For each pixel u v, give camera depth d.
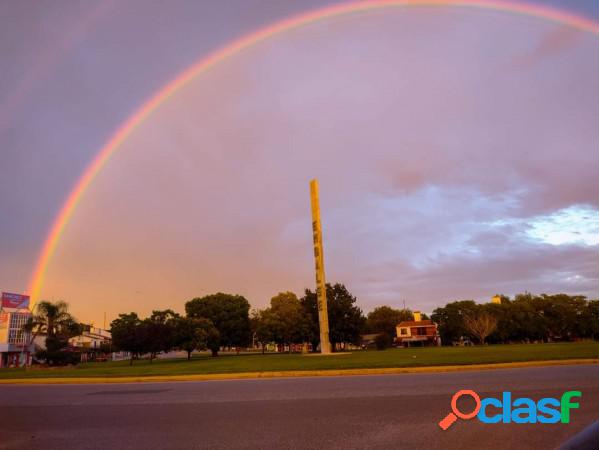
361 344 95.06
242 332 81.75
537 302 105.56
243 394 13.38
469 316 92.06
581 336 106.62
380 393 12.38
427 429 7.98
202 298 82.31
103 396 14.27
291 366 22.89
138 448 7.40
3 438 8.41
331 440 7.43
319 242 45.28
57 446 7.70
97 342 109.56
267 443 7.38
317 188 46.19
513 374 16.38
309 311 69.94
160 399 12.97
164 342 48.41
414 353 33.91
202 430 8.50
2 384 21.48
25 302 80.81
